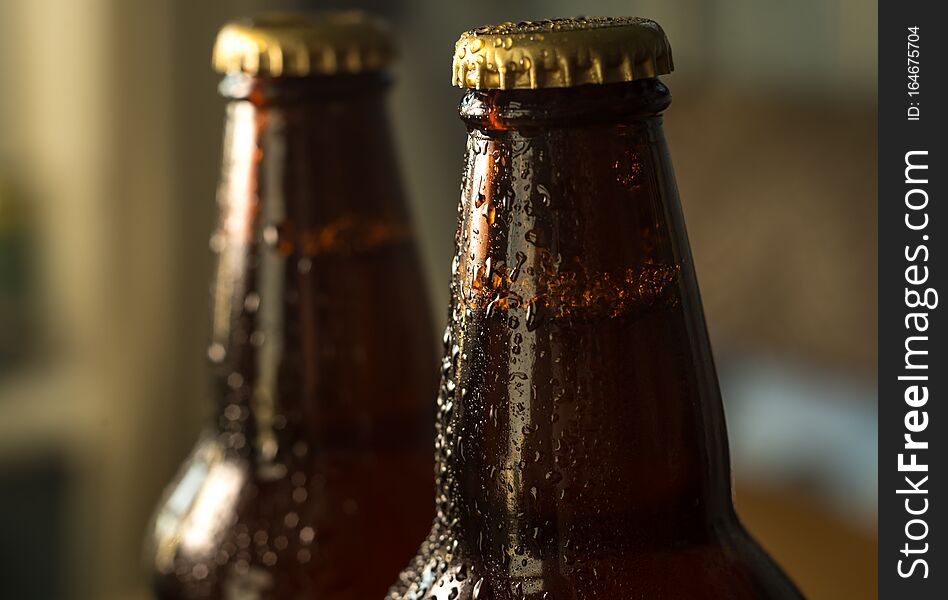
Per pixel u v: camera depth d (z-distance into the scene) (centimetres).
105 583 124
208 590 41
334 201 40
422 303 41
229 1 118
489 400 34
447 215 120
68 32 117
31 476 124
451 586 35
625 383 33
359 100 40
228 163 41
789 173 84
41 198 123
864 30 89
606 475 33
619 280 33
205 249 122
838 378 81
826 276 81
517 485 34
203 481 42
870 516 71
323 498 40
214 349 41
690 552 34
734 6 97
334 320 40
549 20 35
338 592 40
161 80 118
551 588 34
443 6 117
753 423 86
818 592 63
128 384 122
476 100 34
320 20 41
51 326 125
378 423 40
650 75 33
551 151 33
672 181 34
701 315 34
